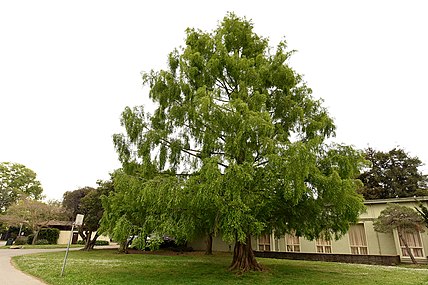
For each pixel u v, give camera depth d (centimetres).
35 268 1219
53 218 3378
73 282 878
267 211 929
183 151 1034
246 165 782
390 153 3453
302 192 774
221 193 776
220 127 898
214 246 2561
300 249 2053
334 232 1120
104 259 1705
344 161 893
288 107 1064
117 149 1001
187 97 1039
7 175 5000
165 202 813
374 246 1792
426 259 1584
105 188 2458
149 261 1584
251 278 959
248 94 1030
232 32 1217
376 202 1844
